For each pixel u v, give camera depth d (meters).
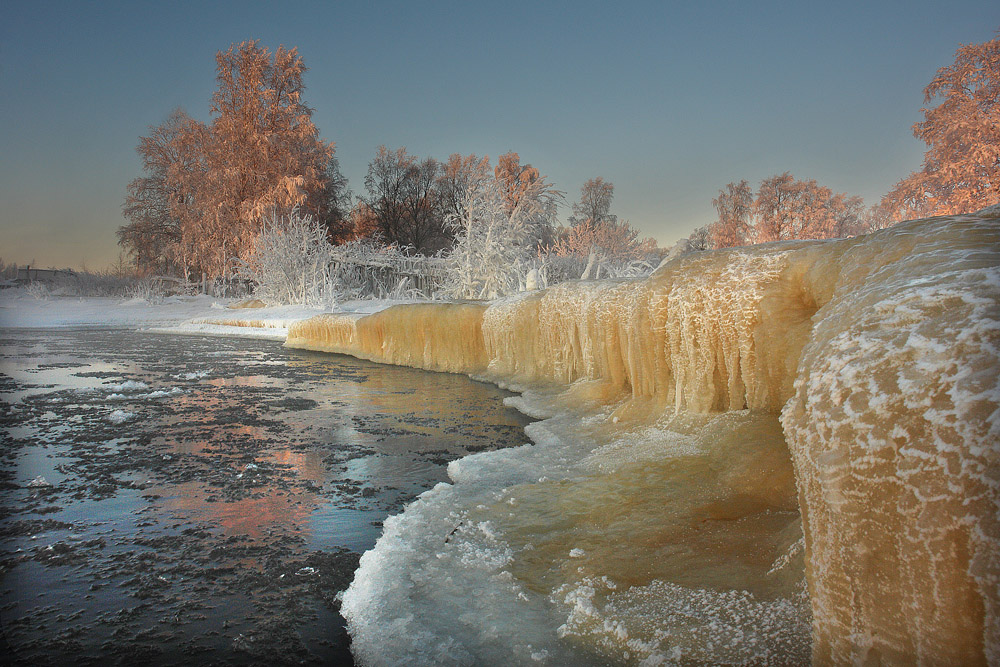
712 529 3.24
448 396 9.12
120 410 7.85
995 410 1.50
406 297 23.17
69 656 2.54
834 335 2.13
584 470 4.71
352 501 4.52
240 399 8.86
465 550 3.39
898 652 1.61
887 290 2.10
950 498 1.52
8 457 5.70
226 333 20.44
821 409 1.91
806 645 2.11
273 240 26.03
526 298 9.94
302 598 3.06
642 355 5.90
